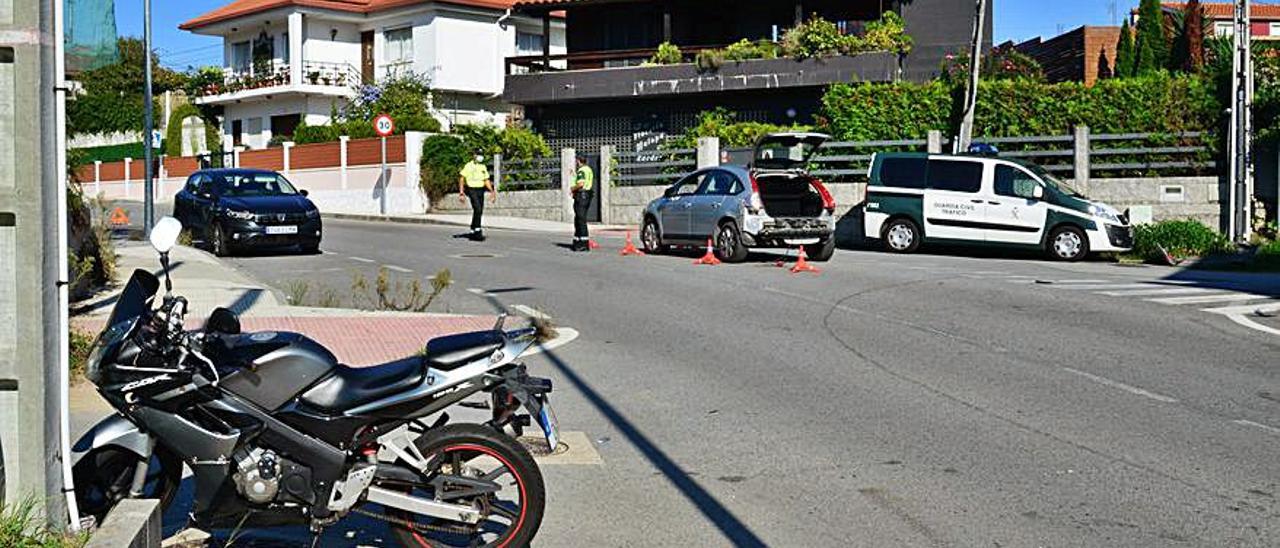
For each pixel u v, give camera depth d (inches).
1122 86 1087.0
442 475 227.9
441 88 1872.5
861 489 288.8
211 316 228.2
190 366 216.5
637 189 1270.9
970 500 278.4
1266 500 276.4
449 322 545.0
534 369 451.2
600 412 378.6
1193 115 1067.9
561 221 1323.8
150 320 219.0
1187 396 392.2
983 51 1398.9
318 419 219.6
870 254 945.5
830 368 446.3
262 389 219.3
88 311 542.6
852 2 1509.6
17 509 187.3
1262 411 369.4
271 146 1876.2
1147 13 1663.4
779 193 836.0
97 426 224.8
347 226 1268.5
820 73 1400.1
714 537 254.4
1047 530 255.8
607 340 516.4
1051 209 916.0
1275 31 2261.3
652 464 315.3
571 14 1628.9
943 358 463.8
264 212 895.7
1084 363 452.1
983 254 968.3
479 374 225.3
